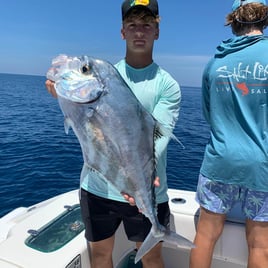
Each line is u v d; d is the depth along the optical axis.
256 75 1.93
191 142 12.33
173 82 2.16
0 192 6.40
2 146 10.52
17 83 74.88
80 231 2.38
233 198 2.11
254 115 1.98
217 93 2.07
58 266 1.99
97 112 1.67
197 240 2.26
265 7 2.04
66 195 2.98
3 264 1.96
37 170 7.84
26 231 2.30
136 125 1.75
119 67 2.22
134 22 2.04
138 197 1.80
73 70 1.65
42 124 15.78
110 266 2.33
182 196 2.94
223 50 2.07
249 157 1.97
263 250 2.08
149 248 1.87
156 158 1.90
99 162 1.71
